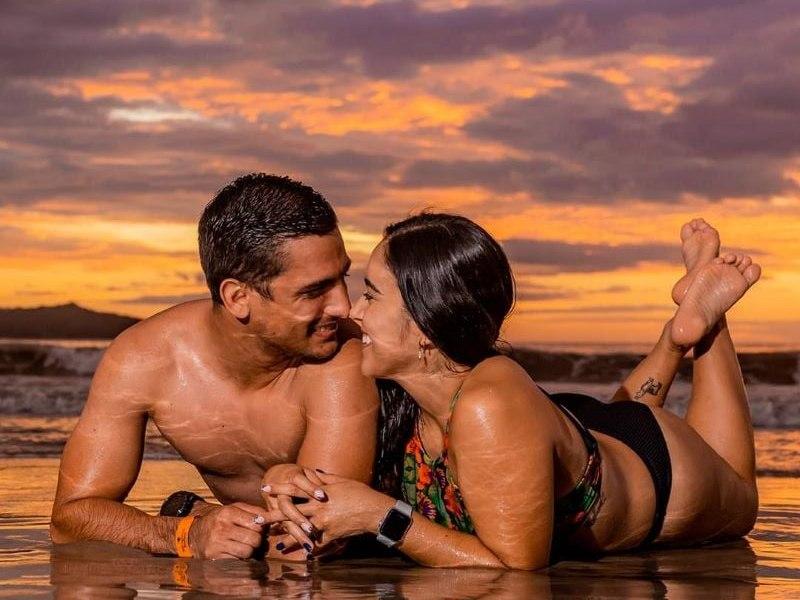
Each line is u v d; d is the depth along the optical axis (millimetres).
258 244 3354
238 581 3152
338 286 3473
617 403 4031
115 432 3717
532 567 3270
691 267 4664
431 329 3227
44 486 5594
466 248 3232
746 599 2977
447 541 3293
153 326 3760
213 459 3811
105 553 3580
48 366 17781
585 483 3441
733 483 4055
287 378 3656
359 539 3654
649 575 3340
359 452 3580
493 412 3145
